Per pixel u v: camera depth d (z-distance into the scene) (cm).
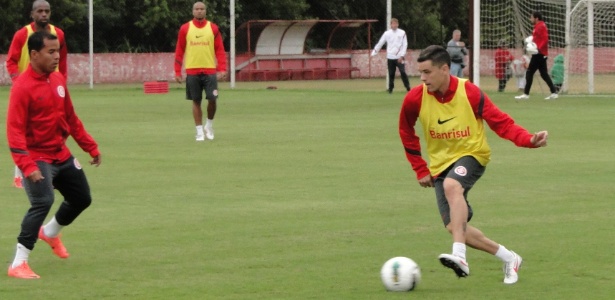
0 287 1110
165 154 2338
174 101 4272
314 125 3073
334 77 7012
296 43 6906
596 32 5369
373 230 1427
